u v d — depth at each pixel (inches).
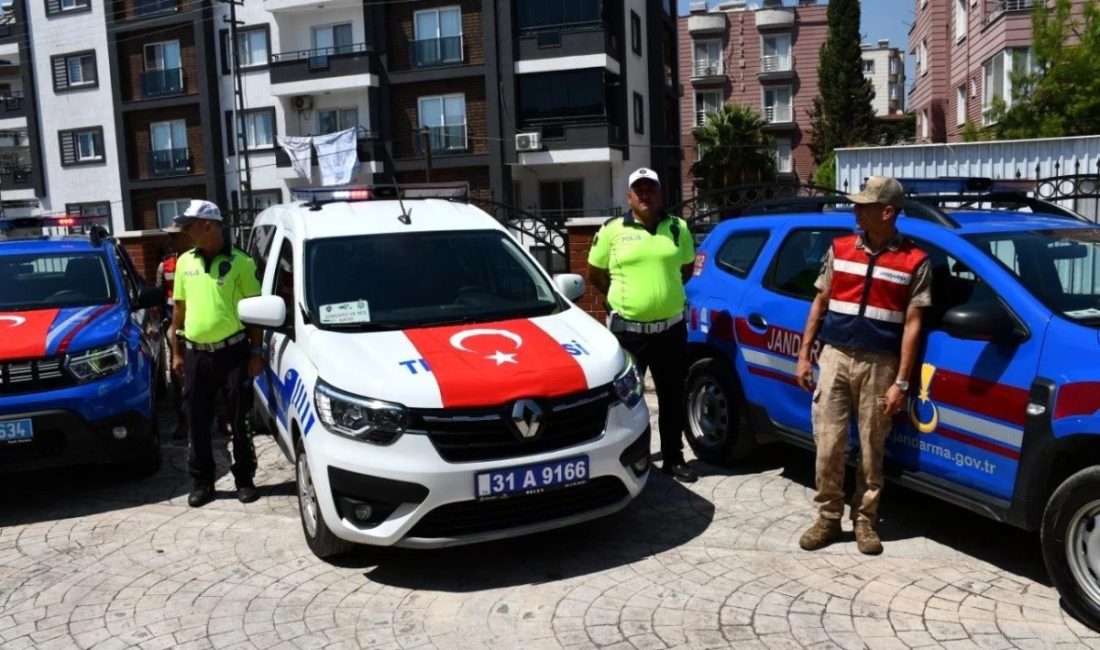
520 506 169.5
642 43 1293.1
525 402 166.9
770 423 216.5
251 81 1291.8
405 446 163.0
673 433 227.3
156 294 272.2
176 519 216.8
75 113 1407.5
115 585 179.3
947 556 176.6
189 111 1338.6
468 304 204.1
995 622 149.3
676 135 1487.5
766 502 210.5
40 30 1406.3
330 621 160.4
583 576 175.0
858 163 487.8
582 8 1135.6
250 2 1273.4
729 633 150.1
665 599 163.5
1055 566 147.2
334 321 195.0
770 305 215.3
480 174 1184.8
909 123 1984.5
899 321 167.0
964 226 181.2
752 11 1753.2
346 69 1197.7
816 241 211.8
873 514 178.1
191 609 167.2
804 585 166.2
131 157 1382.9
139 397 239.3
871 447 172.6
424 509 162.6
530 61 1143.0
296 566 185.3
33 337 228.5
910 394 173.6
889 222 164.2
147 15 1332.4
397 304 201.2
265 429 283.4
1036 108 693.3
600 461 173.2
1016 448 152.8
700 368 239.5
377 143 1209.4
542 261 474.6
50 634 159.3
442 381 167.2
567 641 149.9
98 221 418.3
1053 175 450.9
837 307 172.2
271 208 274.5
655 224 221.1
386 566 183.5
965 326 151.5
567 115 1149.7
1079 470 150.0
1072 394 142.6
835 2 1608.0
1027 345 153.1
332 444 169.3
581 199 1200.2
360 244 214.2
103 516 221.9
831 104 1622.8
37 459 223.5
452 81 1182.9
